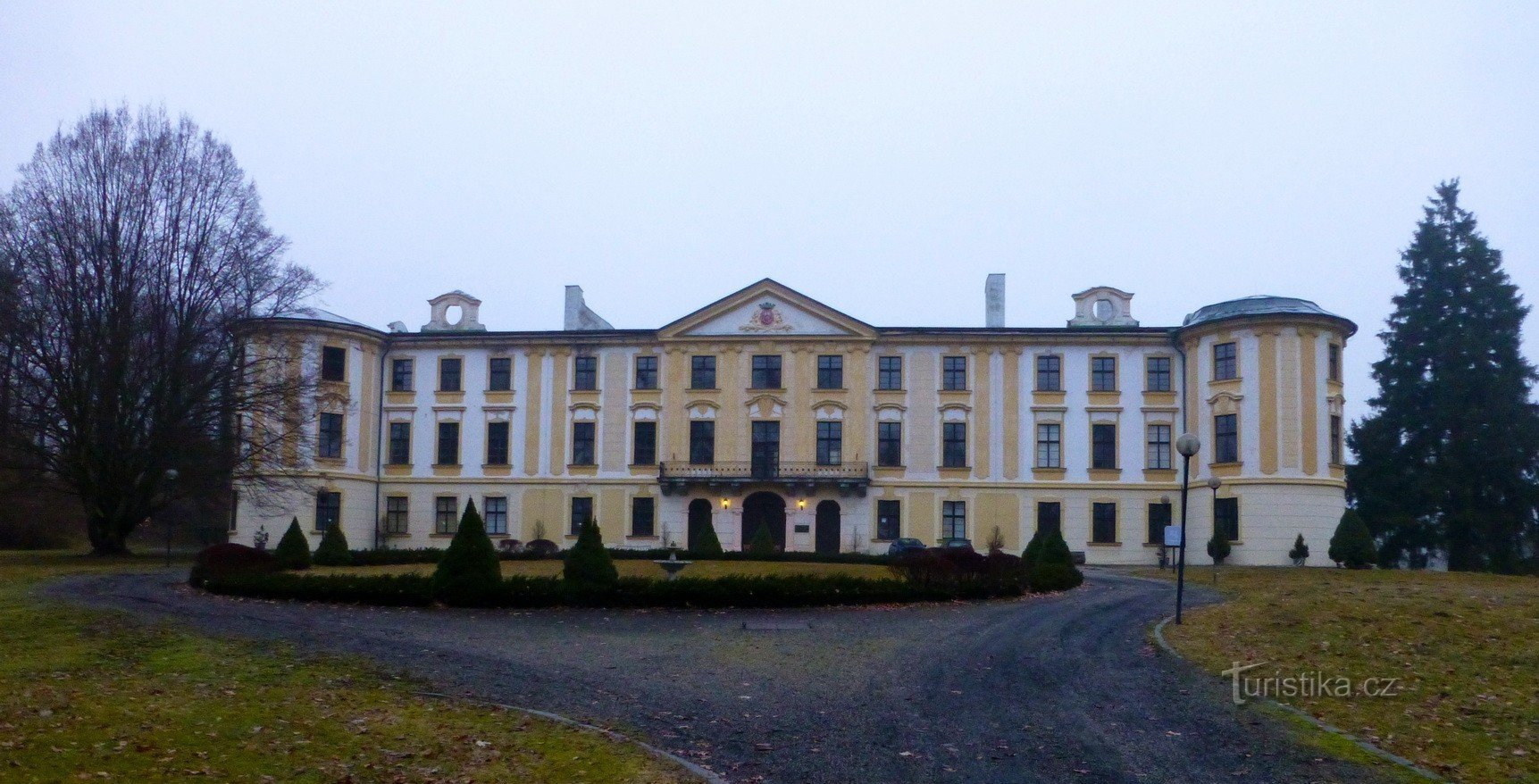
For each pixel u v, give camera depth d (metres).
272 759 11.52
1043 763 12.17
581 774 11.35
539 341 58.31
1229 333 52.19
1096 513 55.06
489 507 57.94
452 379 58.91
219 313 45.53
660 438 57.16
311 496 54.62
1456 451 57.84
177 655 18.77
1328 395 50.88
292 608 26.80
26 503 60.28
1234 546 50.72
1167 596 31.08
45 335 41.75
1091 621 24.88
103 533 44.81
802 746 12.90
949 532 55.62
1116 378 55.75
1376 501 61.31
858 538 55.72
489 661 19.19
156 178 44.50
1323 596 27.05
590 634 22.98
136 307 43.59
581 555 28.09
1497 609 22.92
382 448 58.62
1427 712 14.64
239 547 31.64
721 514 56.16
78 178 43.34
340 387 56.25
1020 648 20.81
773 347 57.16
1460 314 60.22
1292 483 49.78
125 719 12.99
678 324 57.66
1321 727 13.89
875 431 56.47
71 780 10.18
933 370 56.59
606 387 57.97
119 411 43.31
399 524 58.19
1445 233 61.75
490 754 12.17
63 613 23.91
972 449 55.97
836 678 17.56
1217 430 52.28
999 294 58.75
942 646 21.20
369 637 22.03
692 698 15.78
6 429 41.81
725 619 25.75
